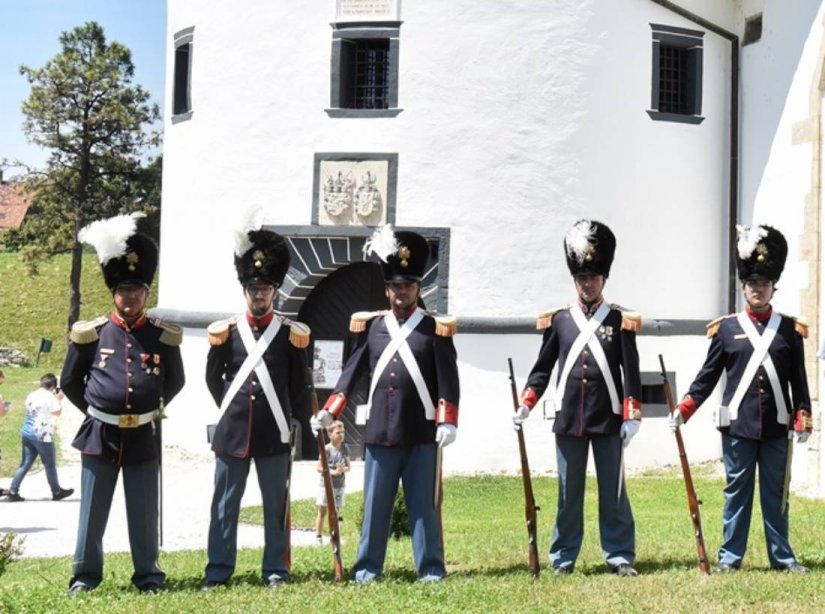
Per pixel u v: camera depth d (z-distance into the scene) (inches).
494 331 695.7
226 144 740.0
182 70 794.2
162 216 808.3
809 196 639.1
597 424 355.3
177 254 780.6
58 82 1656.0
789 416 359.6
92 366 343.9
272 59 726.5
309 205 717.3
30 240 2079.2
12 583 368.8
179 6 783.1
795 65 679.1
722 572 351.3
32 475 725.3
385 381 350.6
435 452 350.9
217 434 350.9
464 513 563.2
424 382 350.3
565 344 360.5
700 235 745.6
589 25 701.3
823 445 601.6
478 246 697.6
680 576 343.3
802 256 637.3
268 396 349.1
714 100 749.3
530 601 311.1
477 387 697.6
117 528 541.3
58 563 444.5
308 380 357.1
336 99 712.4
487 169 697.0
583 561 383.6
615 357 357.7
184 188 770.8
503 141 695.7
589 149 702.5
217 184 744.3
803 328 363.3
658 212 729.0
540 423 697.0
